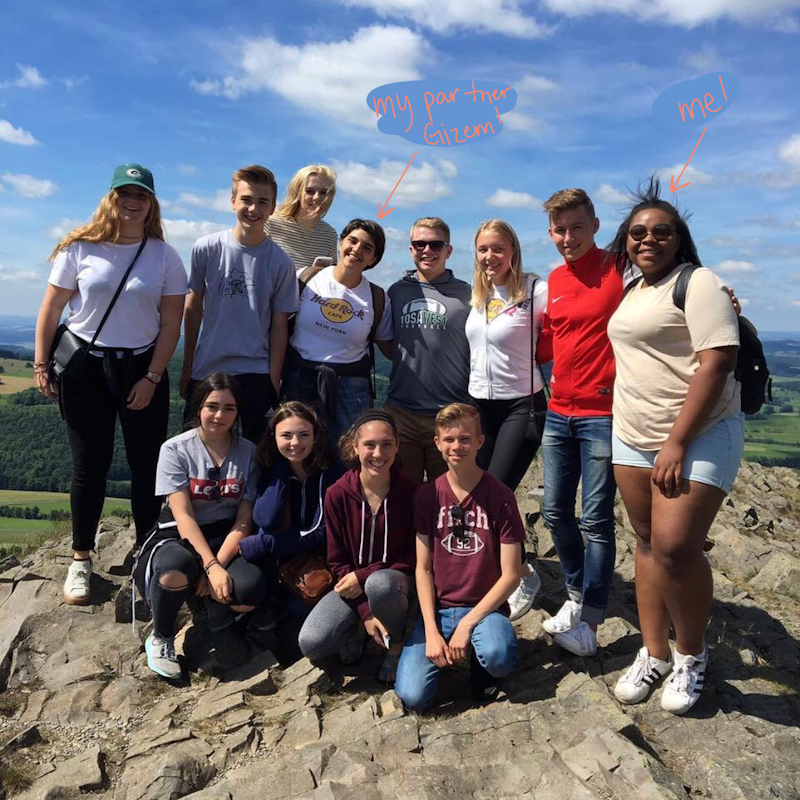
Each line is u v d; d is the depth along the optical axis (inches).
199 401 168.2
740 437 122.6
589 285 150.8
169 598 155.8
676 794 104.3
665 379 123.5
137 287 175.9
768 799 108.3
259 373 190.1
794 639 176.7
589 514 151.6
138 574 163.0
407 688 142.2
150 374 180.5
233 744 132.5
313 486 165.2
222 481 170.1
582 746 116.6
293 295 193.3
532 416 172.1
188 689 156.8
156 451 187.5
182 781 122.6
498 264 171.9
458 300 189.5
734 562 232.1
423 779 110.5
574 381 152.3
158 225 182.2
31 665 168.9
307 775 117.5
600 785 108.4
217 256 188.4
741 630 177.8
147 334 181.3
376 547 157.2
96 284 174.1
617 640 161.9
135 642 173.2
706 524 121.4
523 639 168.4
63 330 178.1
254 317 188.2
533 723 125.6
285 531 162.6
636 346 126.4
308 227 221.8
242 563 161.5
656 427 125.5
